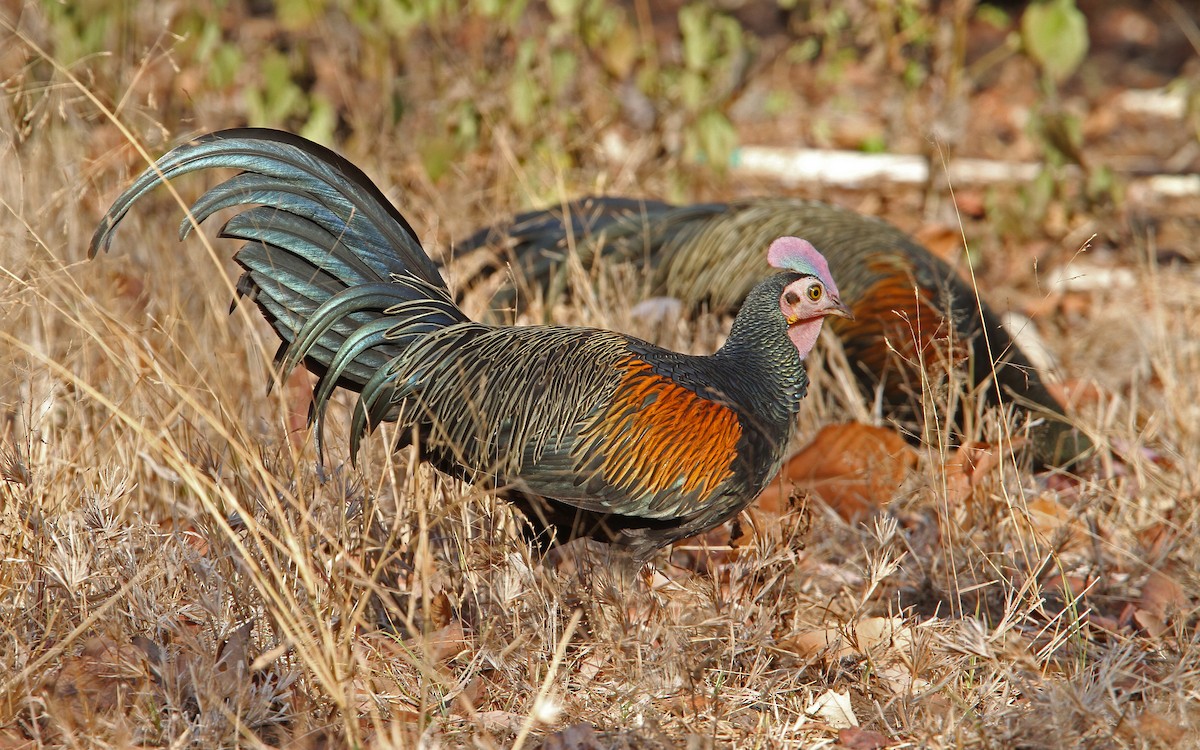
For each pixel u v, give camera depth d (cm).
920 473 1329
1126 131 3055
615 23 2197
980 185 2491
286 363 1035
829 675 1070
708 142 2086
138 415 1280
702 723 988
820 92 3012
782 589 1096
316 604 919
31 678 935
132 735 909
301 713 924
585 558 1098
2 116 1545
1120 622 1174
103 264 1515
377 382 1071
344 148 2105
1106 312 1909
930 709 983
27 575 1046
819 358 1541
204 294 1538
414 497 1083
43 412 1288
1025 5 3816
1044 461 1451
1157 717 947
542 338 1077
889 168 2536
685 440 1022
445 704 1005
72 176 1576
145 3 2242
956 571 1199
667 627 1034
